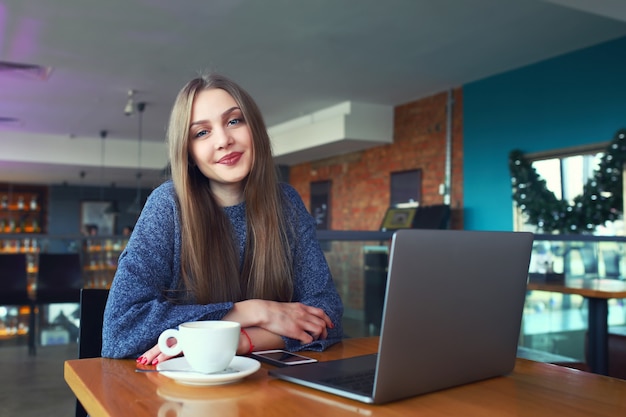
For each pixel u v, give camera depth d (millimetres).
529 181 5352
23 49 4836
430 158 6594
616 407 779
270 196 1253
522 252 942
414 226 6375
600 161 4734
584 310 3414
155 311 1017
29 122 7938
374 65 5391
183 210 1181
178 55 5027
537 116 5363
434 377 823
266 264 1223
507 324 931
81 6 3934
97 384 847
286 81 5906
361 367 922
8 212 12547
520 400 804
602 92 4809
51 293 4250
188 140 1198
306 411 734
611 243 3273
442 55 5121
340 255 3199
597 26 4445
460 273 834
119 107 7043
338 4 3957
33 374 3400
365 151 7719
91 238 4586
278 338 1093
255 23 4281
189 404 756
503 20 4293
